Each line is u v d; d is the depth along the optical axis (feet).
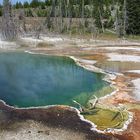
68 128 86.89
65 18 389.80
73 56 208.95
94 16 372.17
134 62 187.42
